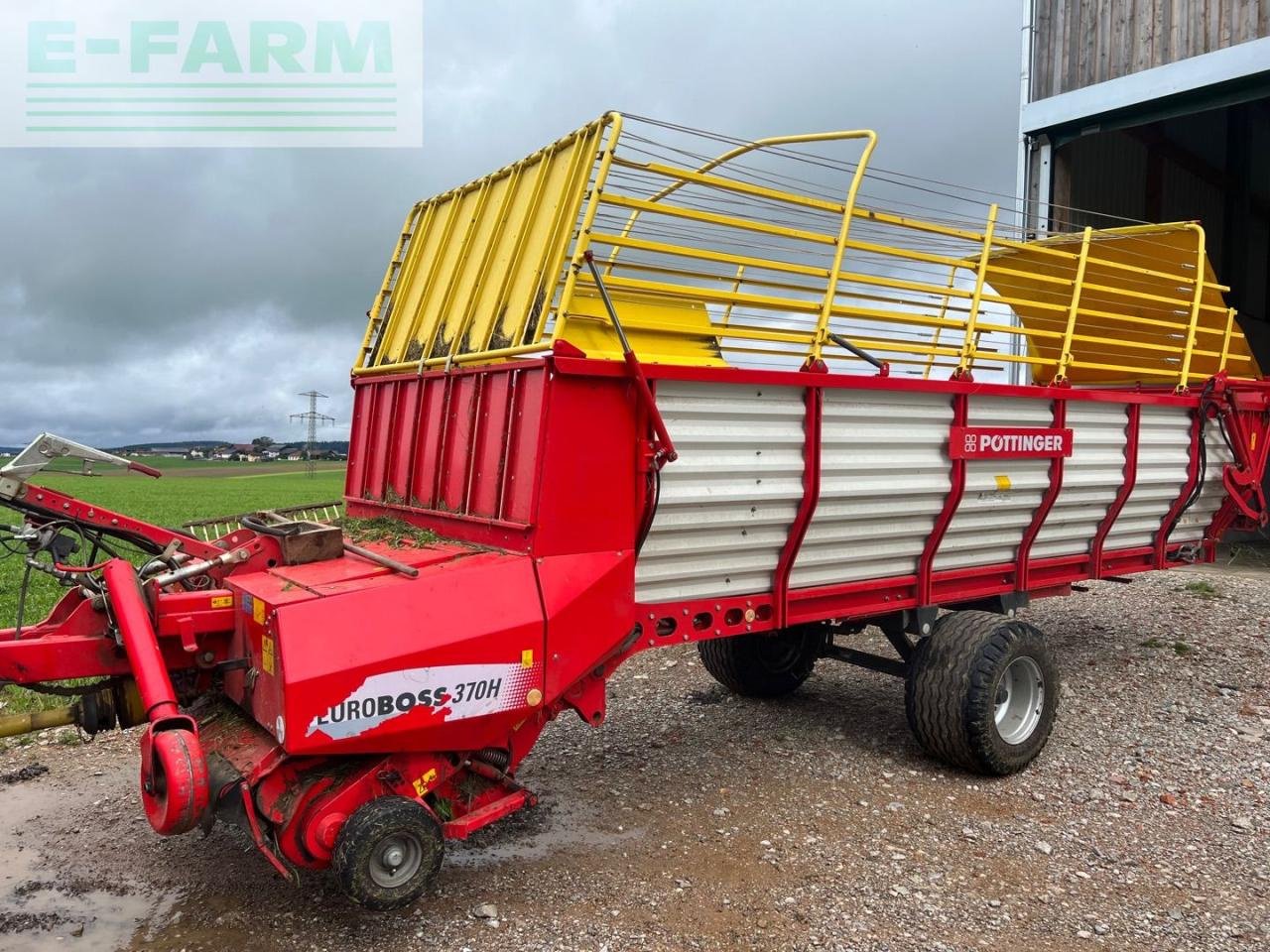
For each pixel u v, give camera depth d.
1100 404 6.07
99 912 3.87
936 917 3.85
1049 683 5.46
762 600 4.77
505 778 4.01
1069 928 3.78
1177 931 3.77
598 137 4.03
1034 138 11.97
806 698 6.84
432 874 3.54
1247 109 16.62
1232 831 4.70
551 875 4.20
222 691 4.01
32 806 4.95
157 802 3.38
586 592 3.94
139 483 47.09
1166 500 6.82
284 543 4.00
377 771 3.54
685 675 7.43
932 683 5.25
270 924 3.77
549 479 3.87
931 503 5.21
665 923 3.80
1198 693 6.93
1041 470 5.69
